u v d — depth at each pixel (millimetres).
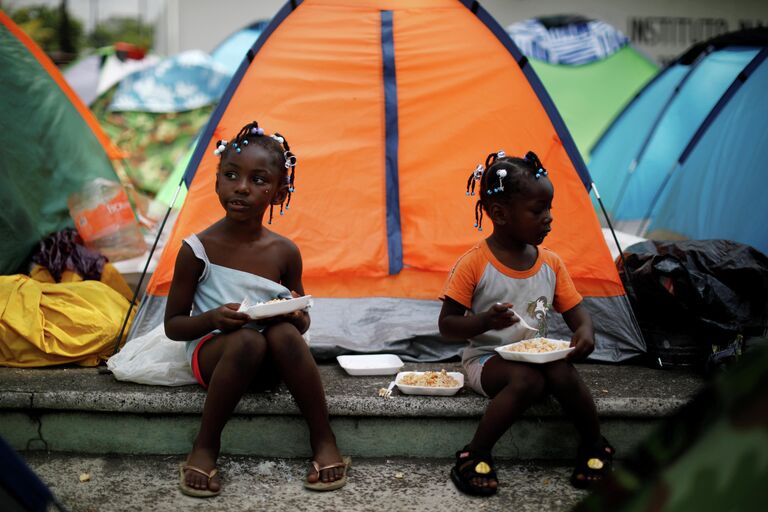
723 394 1206
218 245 2811
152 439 2844
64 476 2646
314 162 3746
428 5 3836
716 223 4859
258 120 3725
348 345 3477
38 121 4344
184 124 7391
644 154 5969
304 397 2631
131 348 3053
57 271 3840
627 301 3518
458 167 3787
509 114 3779
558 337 3623
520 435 2871
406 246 3766
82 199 4461
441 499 2535
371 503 2494
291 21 3795
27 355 3225
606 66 7551
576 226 3639
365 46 3791
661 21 8969
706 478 1170
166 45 9164
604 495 1285
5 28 4410
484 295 2869
